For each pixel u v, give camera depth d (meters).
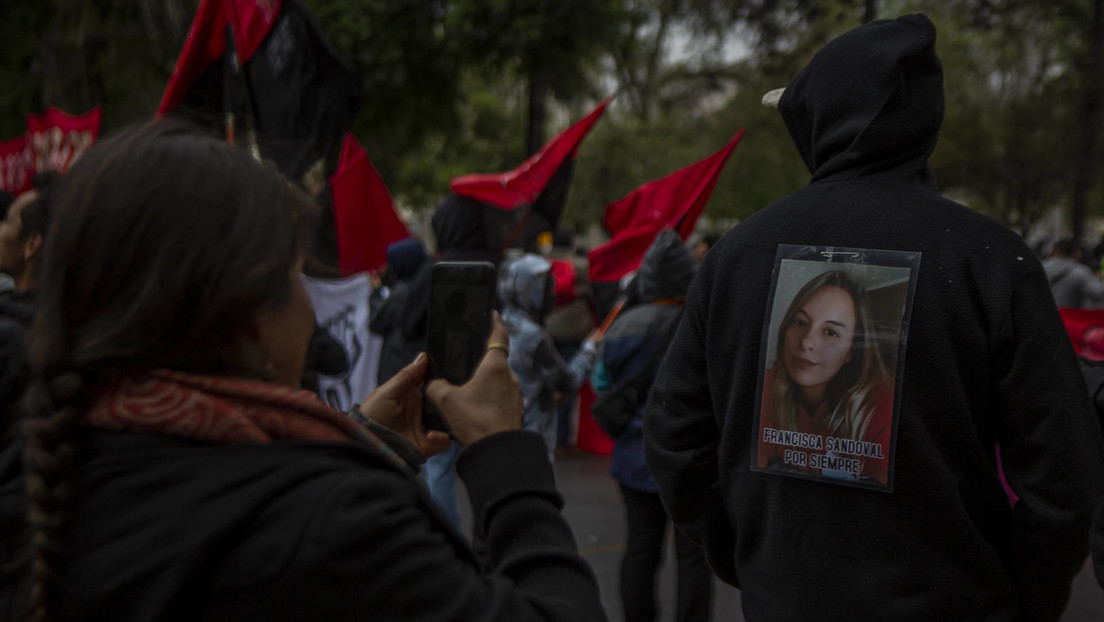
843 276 1.75
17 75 10.66
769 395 1.82
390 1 11.76
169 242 0.82
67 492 0.79
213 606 0.76
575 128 4.69
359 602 0.76
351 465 0.83
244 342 0.87
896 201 1.76
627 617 3.29
